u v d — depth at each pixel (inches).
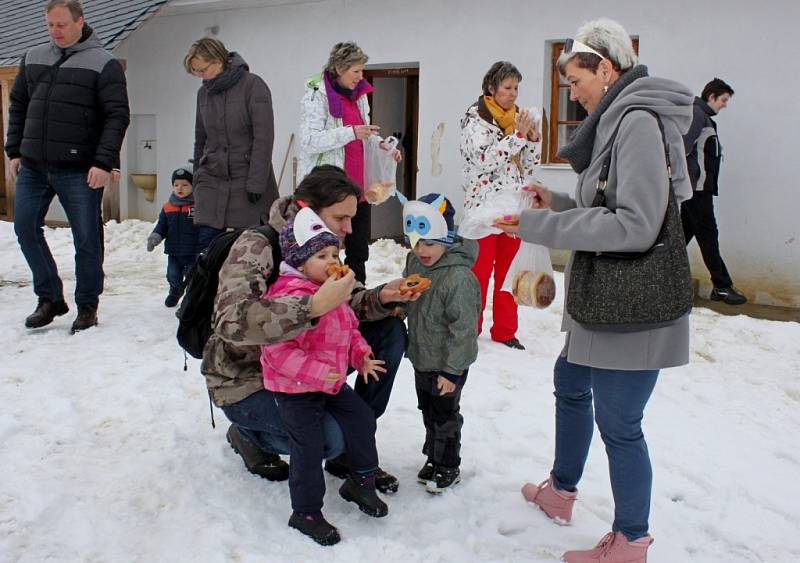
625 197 109.7
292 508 133.3
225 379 139.3
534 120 218.5
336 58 237.3
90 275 248.2
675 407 200.7
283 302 120.6
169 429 169.8
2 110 593.0
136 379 199.5
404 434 172.9
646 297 109.6
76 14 234.4
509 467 159.6
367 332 146.2
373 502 134.9
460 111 427.5
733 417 195.8
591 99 122.6
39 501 135.9
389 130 502.0
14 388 192.5
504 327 245.1
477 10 417.4
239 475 150.8
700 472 162.9
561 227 114.7
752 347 260.1
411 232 138.6
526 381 213.3
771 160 343.9
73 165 238.2
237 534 129.4
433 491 145.3
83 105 236.5
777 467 167.9
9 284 330.0
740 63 348.2
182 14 534.9
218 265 136.6
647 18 368.2
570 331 129.6
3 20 631.8
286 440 138.7
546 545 131.3
